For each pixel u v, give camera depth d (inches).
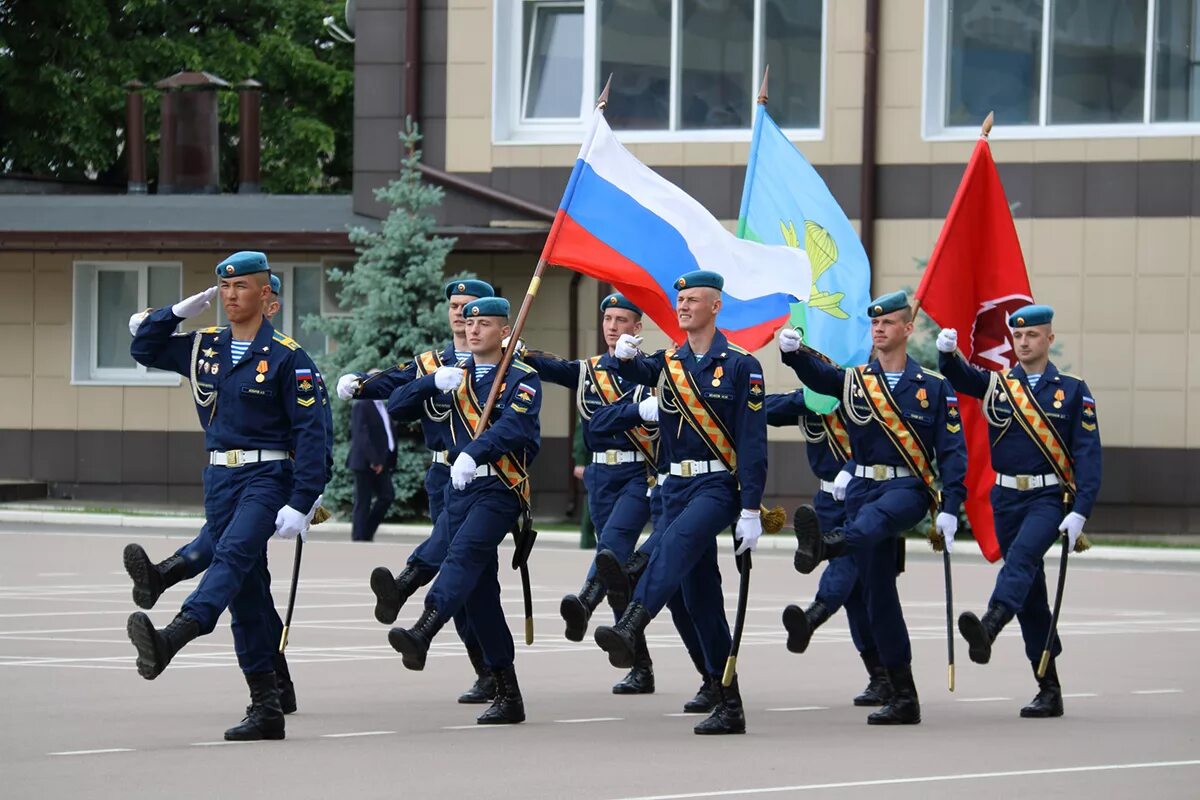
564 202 665.0
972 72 1406.3
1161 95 1376.7
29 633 792.3
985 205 740.7
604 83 1462.8
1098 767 506.9
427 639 558.9
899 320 615.8
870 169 1397.6
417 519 1402.6
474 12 1472.7
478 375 602.9
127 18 2215.8
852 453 624.4
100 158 2134.6
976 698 655.8
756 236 753.0
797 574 1115.3
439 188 1428.4
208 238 1472.7
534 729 572.4
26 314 1565.0
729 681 563.8
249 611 543.2
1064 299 1376.7
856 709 629.0
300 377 548.7
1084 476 625.3
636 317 721.6
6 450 1568.7
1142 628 870.4
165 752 518.6
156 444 1546.5
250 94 1769.2
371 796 454.9
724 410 563.8
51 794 453.4
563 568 1101.7
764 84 762.2
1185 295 1358.3
